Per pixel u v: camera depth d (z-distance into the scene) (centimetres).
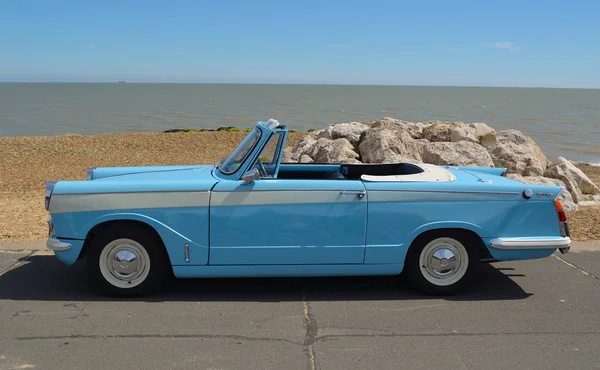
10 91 19388
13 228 810
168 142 2267
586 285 586
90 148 2073
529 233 538
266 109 8019
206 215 516
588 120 6075
